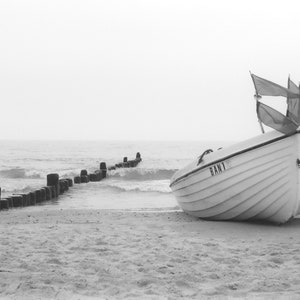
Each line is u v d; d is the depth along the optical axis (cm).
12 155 7306
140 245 761
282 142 838
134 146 13488
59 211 1330
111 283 527
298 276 550
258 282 521
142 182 2669
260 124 902
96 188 2283
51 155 7469
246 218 985
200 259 654
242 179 898
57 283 525
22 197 1567
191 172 995
